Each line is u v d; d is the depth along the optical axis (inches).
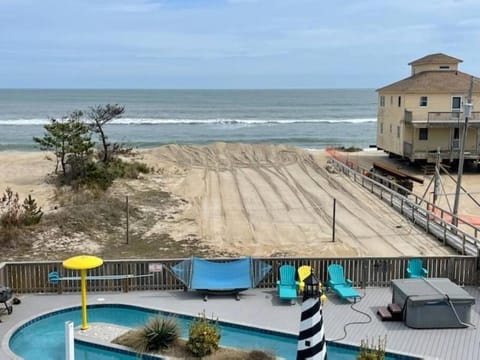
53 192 1201.4
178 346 484.7
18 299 593.6
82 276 524.7
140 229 963.3
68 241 871.7
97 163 1407.5
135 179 1373.0
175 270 621.6
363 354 427.8
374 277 642.2
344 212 1096.8
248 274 623.5
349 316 561.9
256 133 3144.7
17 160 1697.8
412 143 1595.7
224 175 1503.4
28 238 867.4
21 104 6505.9
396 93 1707.7
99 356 484.7
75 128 1358.3
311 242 890.1
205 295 611.8
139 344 484.7
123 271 630.5
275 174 1524.4
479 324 543.2
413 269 639.8
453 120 1581.0
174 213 1077.1
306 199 1216.8
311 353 336.8
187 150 1835.6
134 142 2650.1
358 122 4060.0
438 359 467.5
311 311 337.7
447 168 1560.0
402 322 547.5
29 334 527.5
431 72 1731.1
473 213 1128.8
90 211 999.6
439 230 916.0
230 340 517.0
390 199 1171.9
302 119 4399.6
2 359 458.3
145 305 587.8
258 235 938.1
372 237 919.7
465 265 644.7
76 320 561.3
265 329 527.2
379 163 1722.4
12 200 1092.5
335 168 1603.1
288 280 619.8
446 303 530.6
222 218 1051.9
